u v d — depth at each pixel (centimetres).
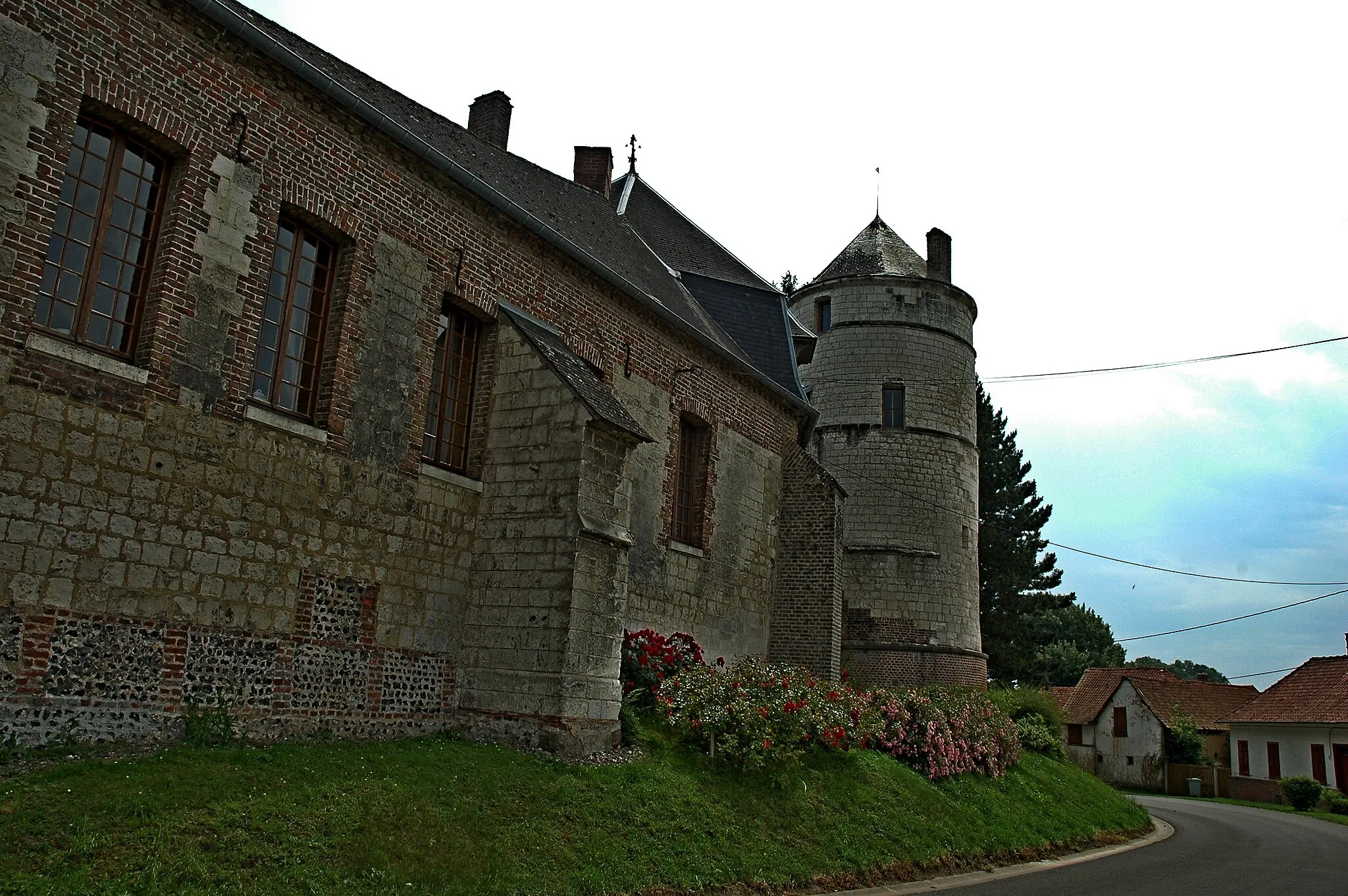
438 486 1163
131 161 895
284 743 936
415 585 1119
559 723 1077
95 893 574
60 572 791
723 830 1007
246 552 935
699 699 1238
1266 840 2019
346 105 1063
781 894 941
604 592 1165
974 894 1056
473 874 739
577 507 1142
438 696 1134
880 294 2761
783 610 1905
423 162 1170
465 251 1228
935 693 1955
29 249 790
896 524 2597
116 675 822
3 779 701
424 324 1161
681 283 2153
